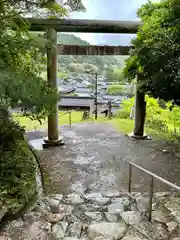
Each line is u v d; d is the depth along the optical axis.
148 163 4.68
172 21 4.10
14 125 3.73
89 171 4.29
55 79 5.18
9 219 2.50
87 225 2.47
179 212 2.71
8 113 3.19
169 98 4.59
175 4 4.00
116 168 4.44
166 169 4.37
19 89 2.26
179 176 4.06
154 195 3.23
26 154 3.43
